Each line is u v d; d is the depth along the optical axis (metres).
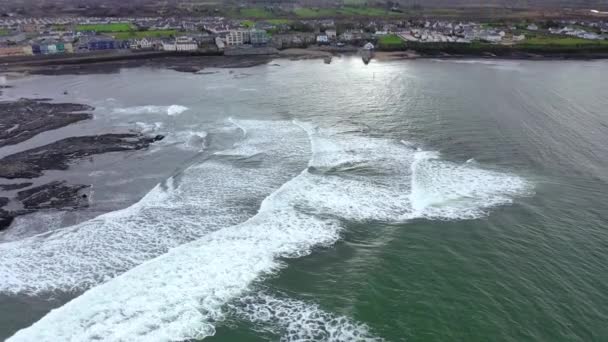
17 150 67.06
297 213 46.28
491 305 32.75
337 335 30.72
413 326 31.20
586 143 62.72
